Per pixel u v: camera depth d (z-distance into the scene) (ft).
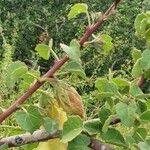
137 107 0.85
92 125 0.83
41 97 0.87
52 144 0.88
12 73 0.84
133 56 0.97
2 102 3.16
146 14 0.93
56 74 0.85
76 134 0.82
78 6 0.90
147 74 0.91
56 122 0.85
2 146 0.84
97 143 0.84
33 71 0.86
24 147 0.98
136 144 0.82
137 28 0.94
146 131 0.84
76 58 0.81
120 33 7.06
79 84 3.36
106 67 5.98
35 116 0.83
